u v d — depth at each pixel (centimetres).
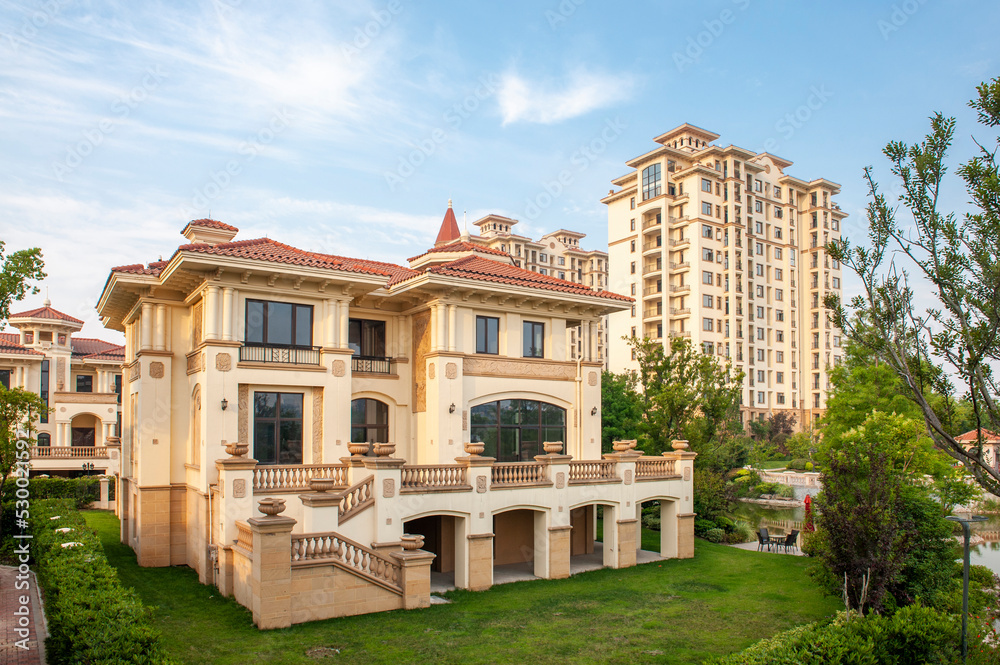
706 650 1639
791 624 1853
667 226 8231
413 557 1919
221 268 2173
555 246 12638
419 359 2709
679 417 3778
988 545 3341
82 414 5278
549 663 1532
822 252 9344
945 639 1442
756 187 8850
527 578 2366
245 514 2008
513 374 2742
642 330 8388
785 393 8956
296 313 2391
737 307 8312
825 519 1889
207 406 2155
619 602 2058
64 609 1246
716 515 3481
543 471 2419
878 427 2361
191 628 1673
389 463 2044
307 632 1667
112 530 3222
